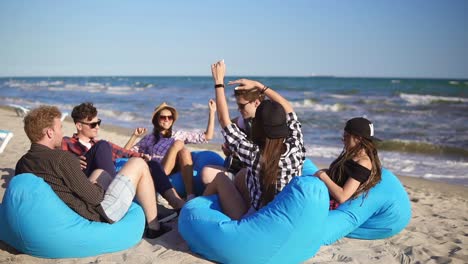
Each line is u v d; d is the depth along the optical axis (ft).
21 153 23.79
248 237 9.23
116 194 10.12
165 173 13.19
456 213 17.07
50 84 214.69
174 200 12.79
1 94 121.39
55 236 9.33
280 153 9.58
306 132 44.70
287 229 9.02
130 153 14.42
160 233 11.54
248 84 11.50
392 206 11.75
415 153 34.01
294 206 8.96
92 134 13.67
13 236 9.45
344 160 10.98
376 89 123.95
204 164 15.38
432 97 86.84
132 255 10.21
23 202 9.09
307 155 31.99
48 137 9.66
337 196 10.74
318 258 10.84
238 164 13.38
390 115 58.65
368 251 11.55
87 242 9.70
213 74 10.18
